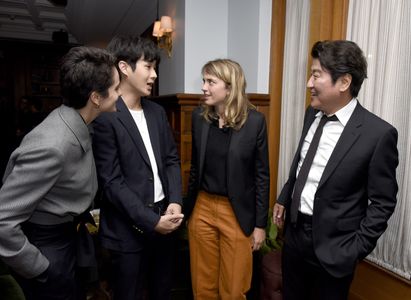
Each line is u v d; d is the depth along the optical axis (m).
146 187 1.48
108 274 2.07
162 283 1.64
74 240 1.21
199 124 1.76
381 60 1.78
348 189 1.26
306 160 1.38
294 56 2.46
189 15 3.09
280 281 1.98
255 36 2.73
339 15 2.06
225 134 1.67
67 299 1.15
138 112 1.54
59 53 7.46
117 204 1.40
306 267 1.42
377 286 1.84
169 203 1.60
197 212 1.79
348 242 1.27
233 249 1.69
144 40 1.44
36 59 7.38
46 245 1.10
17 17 6.21
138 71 1.43
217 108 1.71
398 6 1.67
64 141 1.02
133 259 1.48
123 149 1.42
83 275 1.30
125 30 6.30
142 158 1.47
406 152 1.65
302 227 1.38
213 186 1.69
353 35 1.95
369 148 1.21
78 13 5.45
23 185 0.96
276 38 2.65
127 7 4.93
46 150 0.97
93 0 4.68
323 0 2.11
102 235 1.50
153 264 1.64
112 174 1.41
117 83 1.15
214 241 1.79
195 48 3.15
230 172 1.63
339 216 1.27
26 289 1.11
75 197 1.12
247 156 1.65
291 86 2.49
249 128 1.65
